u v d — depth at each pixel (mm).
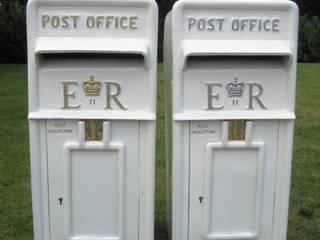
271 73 2611
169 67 2893
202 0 2535
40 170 2650
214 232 2781
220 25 2564
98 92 2564
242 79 2605
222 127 2633
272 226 2811
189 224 2768
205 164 2682
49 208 2705
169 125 3004
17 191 4230
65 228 2723
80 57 2576
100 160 2646
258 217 2768
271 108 2645
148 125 2592
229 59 2623
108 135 2594
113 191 2686
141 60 2568
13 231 3562
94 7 2498
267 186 2750
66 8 2496
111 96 2570
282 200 2771
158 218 3764
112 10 2506
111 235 2748
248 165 2715
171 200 2979
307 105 7711
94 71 2545
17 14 12586
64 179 2658
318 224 3695
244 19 2566
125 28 2521
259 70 2604
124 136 2615
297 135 6004
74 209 2705
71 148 2615
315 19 14742
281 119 2641
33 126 2580
